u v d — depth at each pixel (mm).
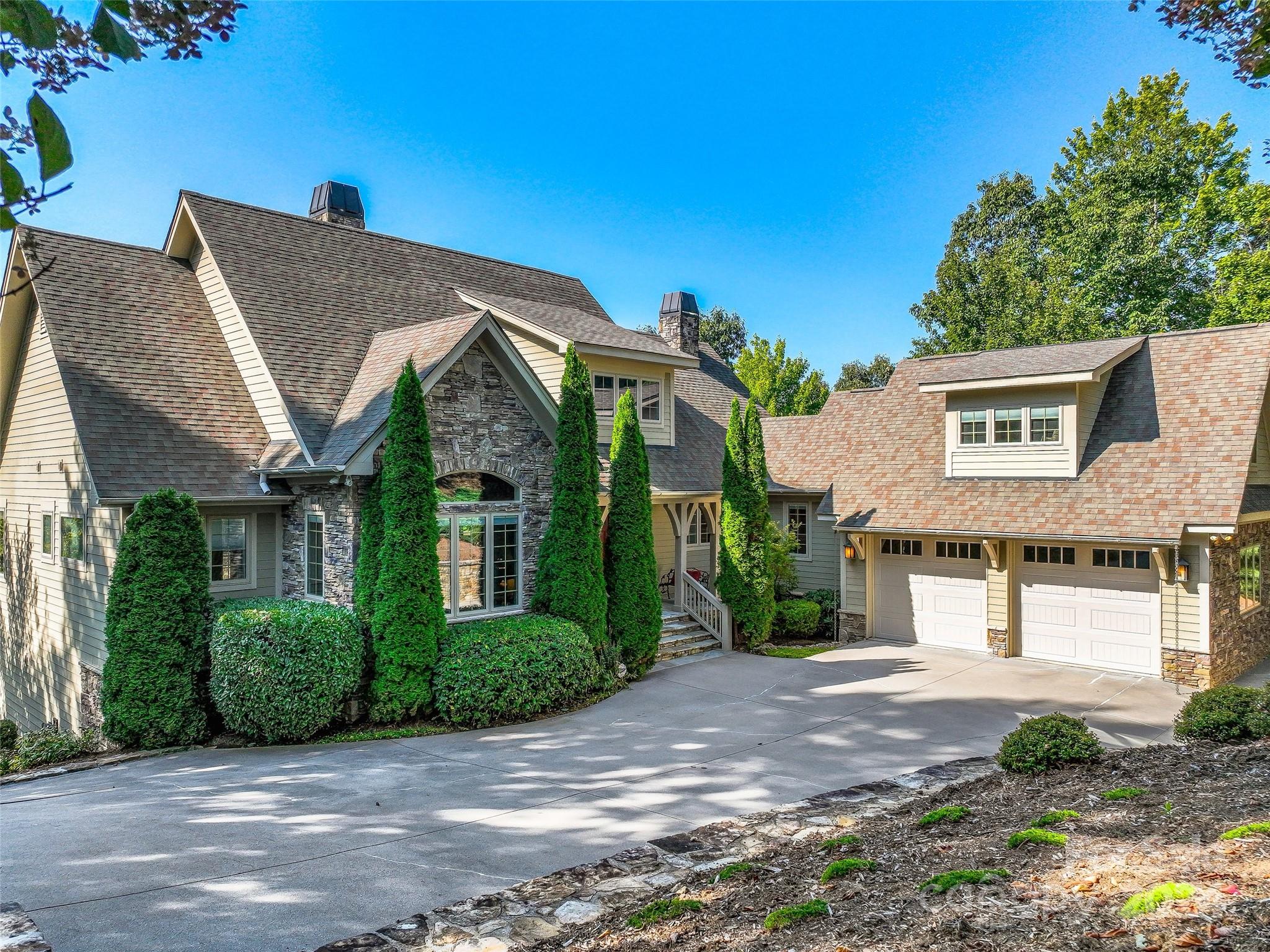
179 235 16047
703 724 11359
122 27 2475
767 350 45438
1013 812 6418
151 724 10812
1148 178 32719
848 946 4121
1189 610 13617
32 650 15578
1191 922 3822
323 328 15047
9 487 16781
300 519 13078
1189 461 14125
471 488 13258
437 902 5789
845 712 11969
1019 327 32688
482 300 17266
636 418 14703
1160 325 31578
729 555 16844
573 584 13305
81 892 5977
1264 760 7090
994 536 15320
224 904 5773
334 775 9242
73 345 13039
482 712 11383
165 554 11086
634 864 6336
